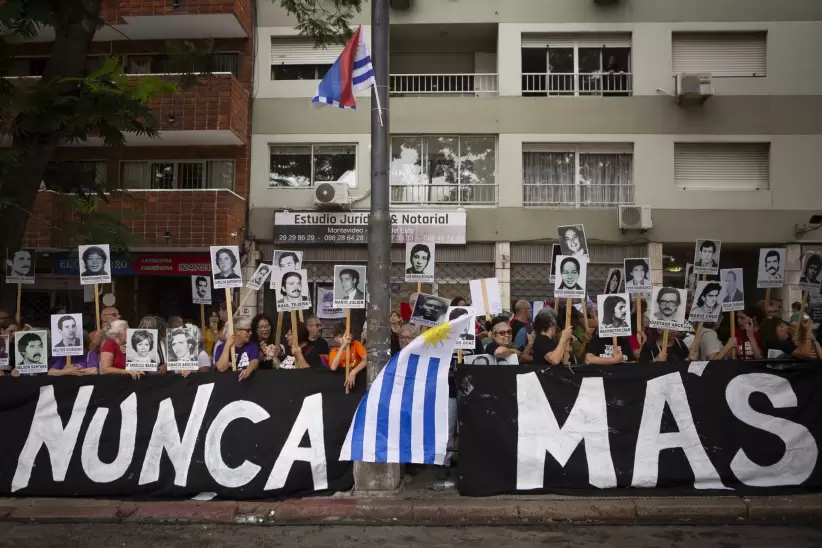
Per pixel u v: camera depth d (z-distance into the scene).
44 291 15.54
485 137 15.39
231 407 6.61
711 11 15.05
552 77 15.41
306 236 15.05
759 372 6.50
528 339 7.54
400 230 14.93
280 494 6.47
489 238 14.96
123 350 7.16
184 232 14.21
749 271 15.79
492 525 5.95
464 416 6.48
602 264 15.00
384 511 6.06
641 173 14.91
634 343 7.75
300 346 7.68
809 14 14.88
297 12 11.46
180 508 6.18
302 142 15.35
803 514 5.94
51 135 8.24
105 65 7.77
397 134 15.38
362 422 6.02
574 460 6.39
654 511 5.96
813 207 14.70
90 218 10.04
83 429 6.62
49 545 5.47
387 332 6.50
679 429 6.43
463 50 16.03
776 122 14.84
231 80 14.36
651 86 15.02
